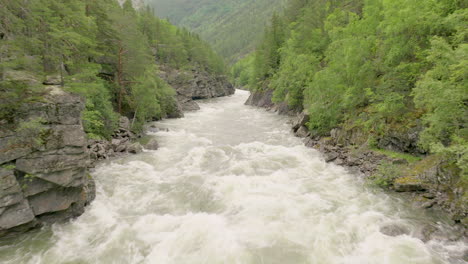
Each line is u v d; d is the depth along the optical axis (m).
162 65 69.31
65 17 18.94
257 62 67.81
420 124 16.17
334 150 21.48
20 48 13.60
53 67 16.86
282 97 47.81
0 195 9.63
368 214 12.47
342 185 15.90
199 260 9.48
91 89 15.75
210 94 86.00
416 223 11.52
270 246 10.19
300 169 18.64
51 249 10.12
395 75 18.27
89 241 10.66
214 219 12.22
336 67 24.19
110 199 14.21
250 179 16.75
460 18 13.30
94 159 19.72
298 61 37.53
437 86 11.76
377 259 9.46
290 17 63.94
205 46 101.00
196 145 25.38
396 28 16.73
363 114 21.20
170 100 43.88
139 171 18.25
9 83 11.41
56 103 11.99
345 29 23.92
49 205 11.17
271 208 13.09
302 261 9.41
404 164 15.85
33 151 10.72
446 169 13.02
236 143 26.19
